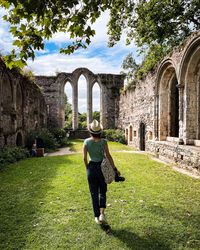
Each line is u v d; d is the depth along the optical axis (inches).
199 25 662.5
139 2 609.0
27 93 721.6
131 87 857.5
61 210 203.0
